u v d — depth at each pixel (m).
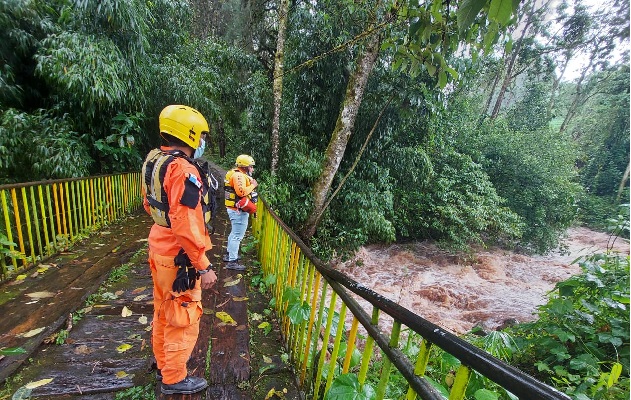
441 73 1.68
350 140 7.20
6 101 4.61
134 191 6.54
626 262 3.15
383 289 7.20
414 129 7.92
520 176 10.81
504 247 10.77
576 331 2.99
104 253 3.93
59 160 4.39
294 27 6.37
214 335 2.39
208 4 11.66
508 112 16.89
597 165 17.44
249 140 7.08
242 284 3.27
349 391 1.18
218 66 7.96
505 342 2.54
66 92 4.76
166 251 1.55
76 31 4.82
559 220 10.74
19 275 3.12
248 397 1.87
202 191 1.56
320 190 6.45
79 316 2.57
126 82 5.30
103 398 1.82
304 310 1.98
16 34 4.42
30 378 1.91
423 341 0.84
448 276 8.10
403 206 9.12
